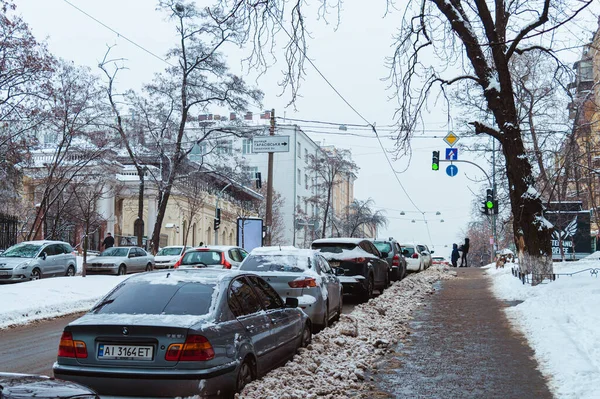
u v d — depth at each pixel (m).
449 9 16.11
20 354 10.45
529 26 15.26
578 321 10.88
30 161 31.55
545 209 17.61
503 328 11.88
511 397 7.02
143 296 6.77
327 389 7.13
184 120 38.91
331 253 17.33
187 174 40.06
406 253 33.09
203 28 37.97
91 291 19.83
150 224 52.00
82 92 34.78
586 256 28.70
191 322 6.11
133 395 5.89
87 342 6.10
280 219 74.06
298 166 83.88
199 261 19.34
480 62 17.03
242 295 7.36
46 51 27.45
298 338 8.77
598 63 22.38
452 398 7.02
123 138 37.62
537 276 17.30
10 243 32.84
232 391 6.30
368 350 9.70
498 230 51.78
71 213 40.78
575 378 7.34
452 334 11.36
